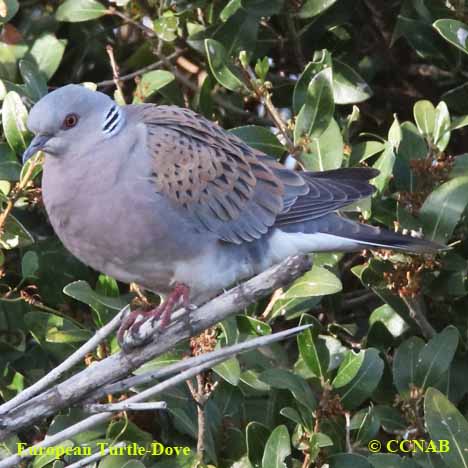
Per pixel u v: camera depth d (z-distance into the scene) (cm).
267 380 959
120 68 1206
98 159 958
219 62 1073
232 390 1011
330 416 974
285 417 1002
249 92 1081
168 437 1012
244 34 1110
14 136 1045
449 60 1152
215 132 1021
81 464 806
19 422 845
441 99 1144
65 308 1111
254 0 1107
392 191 1122
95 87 1098
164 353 913
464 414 1068
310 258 812
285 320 1105
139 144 971
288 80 1188
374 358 991
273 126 1192
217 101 1172
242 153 1026
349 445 961
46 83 1136
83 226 971
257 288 828
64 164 966
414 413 991
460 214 1016
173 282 1009
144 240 970
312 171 1050
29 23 1175
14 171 1061
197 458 949
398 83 1241
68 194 962
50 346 1035
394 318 1059
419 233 1024
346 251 1013
